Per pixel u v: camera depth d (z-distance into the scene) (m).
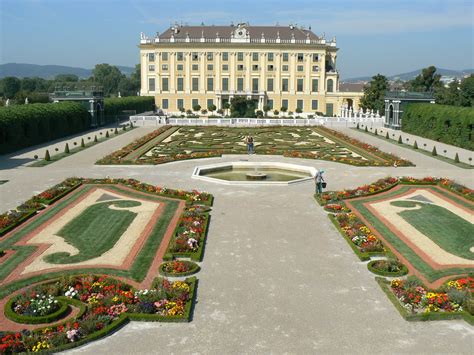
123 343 21.66
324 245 34.31
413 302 25.02
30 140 81.88
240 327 23.03
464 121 83.25
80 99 110.81
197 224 37.47
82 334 22.00
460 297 24.91
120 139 92.44
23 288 27.20
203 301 25.67
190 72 172.25
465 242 35.22
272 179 58.59
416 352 21.02
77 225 38.44
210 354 20.80
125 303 24.84
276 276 28.91
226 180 54.66
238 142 88.62
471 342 21.88
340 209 42.62
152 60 173.75
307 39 171.25
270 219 40.47
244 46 170.00
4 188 50.75
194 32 175.75
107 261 31.05
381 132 110.56
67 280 26.88
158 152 75.62
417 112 103.38
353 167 65.38
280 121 127.94
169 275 28.84
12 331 22.23
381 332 22.64
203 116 165.50
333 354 20.81
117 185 52.09
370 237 34.47
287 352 20.97
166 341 21.81
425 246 34.31
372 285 27.80
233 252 32.81
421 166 66.69
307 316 24.11
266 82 172.50
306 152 76.56
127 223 38.94
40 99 147.75
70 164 65.81
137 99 152.88
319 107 175.00
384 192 50.12
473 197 47.06
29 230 37.22
